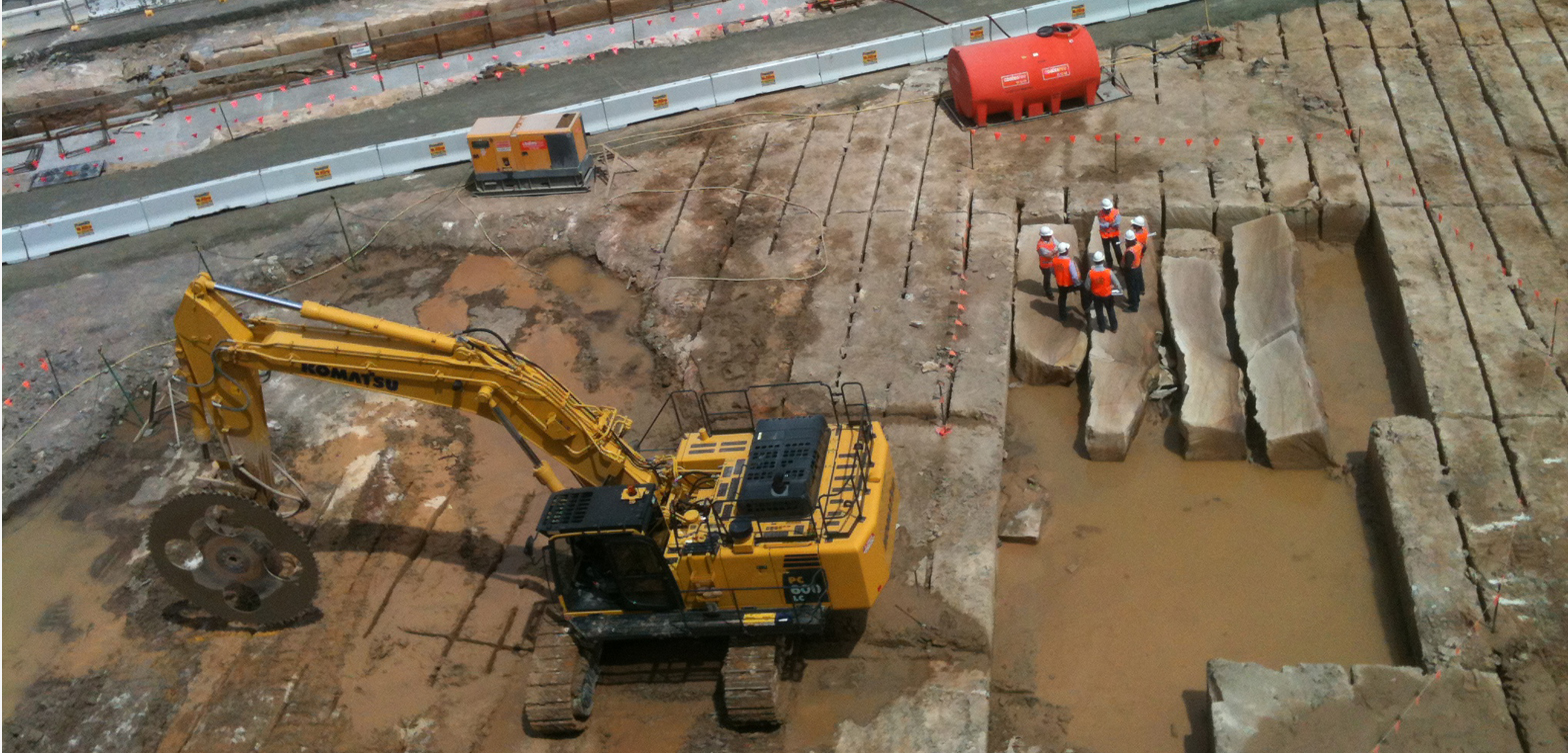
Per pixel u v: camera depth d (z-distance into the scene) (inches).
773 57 1105.4
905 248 820.6
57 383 818.8
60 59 1256.8
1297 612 572.1
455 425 740.0
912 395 693.3
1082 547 625.9
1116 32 1064.2
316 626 614.2
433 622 609.6
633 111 1042.1
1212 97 936.3
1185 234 808.9
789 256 834.2
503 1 1232.2
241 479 591.2
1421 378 655.1
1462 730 473.7
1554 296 692.1
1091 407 679.1
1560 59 914.1
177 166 1071.6
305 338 554.3
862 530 502.0
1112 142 901.2
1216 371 687.7
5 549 699.4
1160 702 539.2
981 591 572.4
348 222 952.3
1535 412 613.3
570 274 877.2
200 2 1336.1
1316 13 1035.3
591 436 552.7
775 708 515.8
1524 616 513.7
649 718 551.2
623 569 525.0
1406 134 855.1
